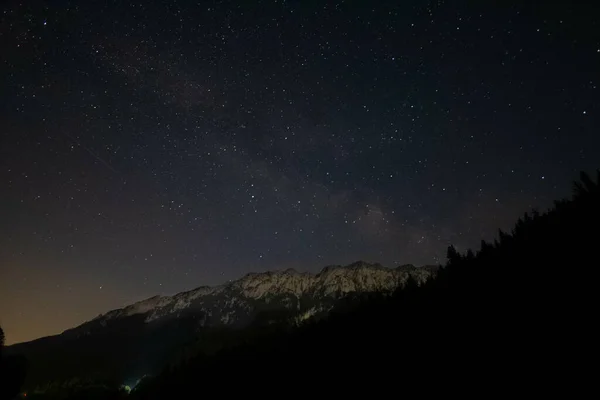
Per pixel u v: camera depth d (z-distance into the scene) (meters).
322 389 21.16
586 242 17.09
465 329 17.80
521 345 13.41
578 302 13.59
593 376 9.77
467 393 12.46
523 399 10.39
